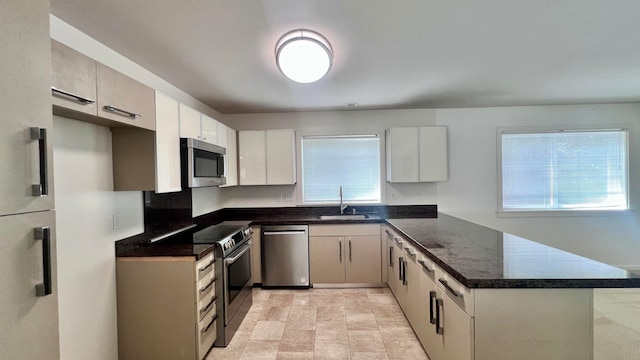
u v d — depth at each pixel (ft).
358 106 12.37
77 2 4.85
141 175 6.66
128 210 7.07
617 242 12.80
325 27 5.85
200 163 8.49
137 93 6.12
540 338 4.42
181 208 9.47
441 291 5.66
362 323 8.73
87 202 5.95
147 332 6.60
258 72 8.14
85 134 5.91
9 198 3.04
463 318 4.70
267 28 5.81
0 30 2.97
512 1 5.12
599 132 12.87
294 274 11.56
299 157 13.26
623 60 7.77
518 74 8.74
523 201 13.07
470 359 4.47
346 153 13.41
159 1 4.87
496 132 13.00
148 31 5.84
